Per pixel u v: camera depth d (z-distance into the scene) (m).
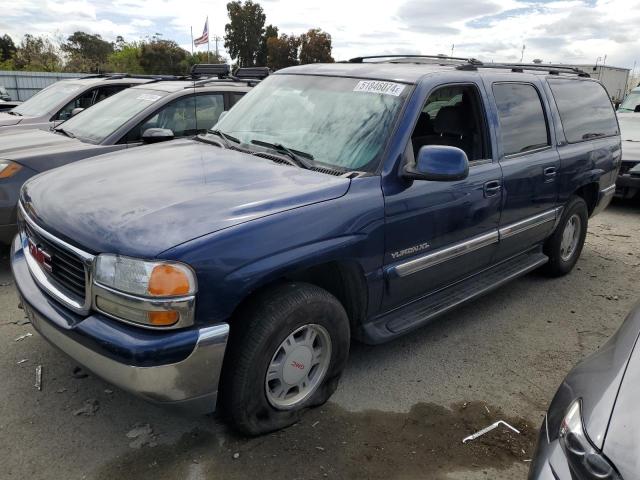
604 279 5.44
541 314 4.55
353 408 3.10
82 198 2.72
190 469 2.56
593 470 1.70
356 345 3.84
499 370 3.63
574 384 2.11
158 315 2.25
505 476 2.66
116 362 2.28
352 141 3.24
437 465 2.69
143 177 2.96
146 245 2.29
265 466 2.60
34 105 7.87
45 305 2.61
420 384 3.39
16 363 3.34
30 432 2.76
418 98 3.31
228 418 2.69
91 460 2.59
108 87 7.79
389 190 3.05
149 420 2.89
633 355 2.04
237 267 2.39
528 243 4.52
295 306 2.62
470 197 3.59
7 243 4.64
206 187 2.78
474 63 4.37
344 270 2.95
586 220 5.38
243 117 3.91
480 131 3.84
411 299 3.48
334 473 2.58
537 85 4.52
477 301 4.77
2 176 4.55
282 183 2.87
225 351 2.49
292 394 2.86
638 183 8.01
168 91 6.00
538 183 4.31
